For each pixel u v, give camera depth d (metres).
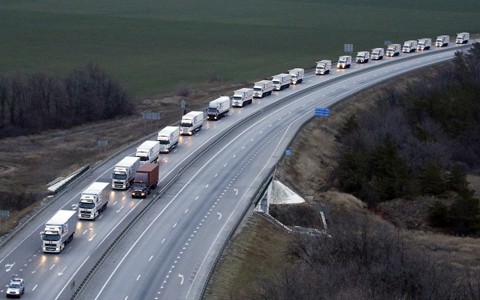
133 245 136.50
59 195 161.75
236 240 140.00
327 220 165.38
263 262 135.25
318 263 125.69
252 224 149.00
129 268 127.19
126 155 192.50
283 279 117.81
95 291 118.69
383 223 165.50
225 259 131.75
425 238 158.12
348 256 125.94
